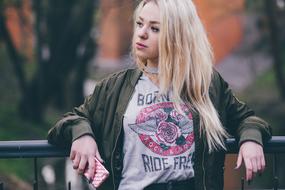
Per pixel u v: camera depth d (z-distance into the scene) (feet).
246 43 111.75
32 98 82.84
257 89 102.94
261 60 111.65
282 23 87.25
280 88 88.38
